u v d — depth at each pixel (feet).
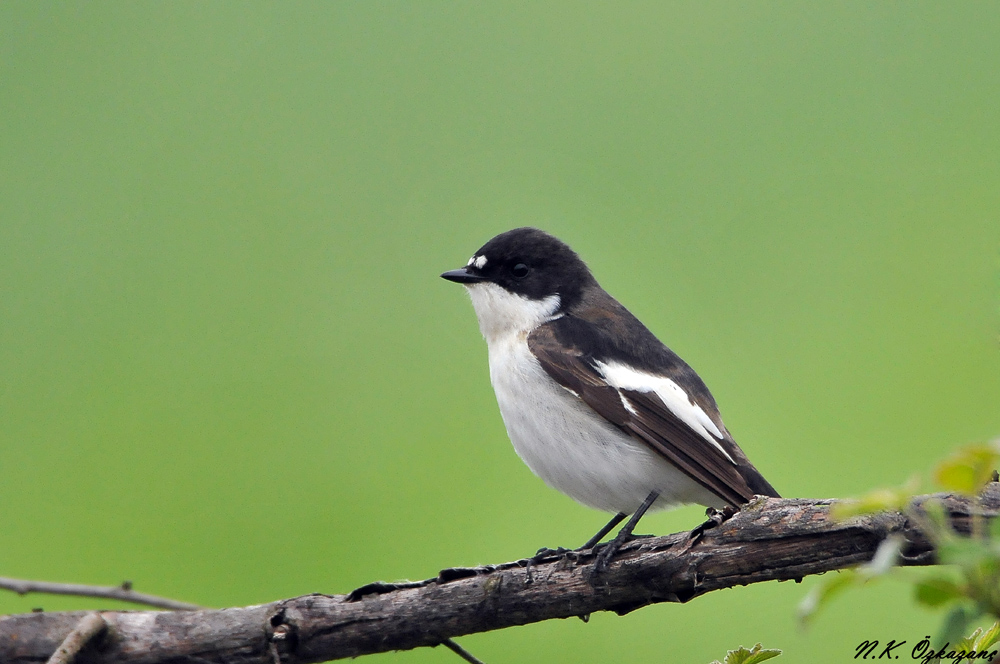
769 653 19.16
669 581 24.40
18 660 23.98
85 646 24.14
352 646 25.26
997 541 11.93
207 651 24.67
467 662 25.82
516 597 25.38
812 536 22.50
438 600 25.36
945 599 12.97
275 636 24.80
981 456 11.98
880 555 13.09
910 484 12.94
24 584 24.11
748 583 23.72
